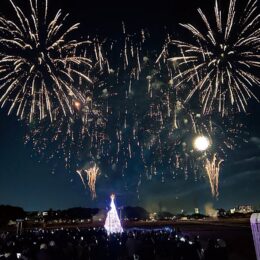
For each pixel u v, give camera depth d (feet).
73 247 59.62
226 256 41.86
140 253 54.95
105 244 66.28
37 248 59.57
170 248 62.08
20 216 284.00
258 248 18.81
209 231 145.07
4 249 64.13
